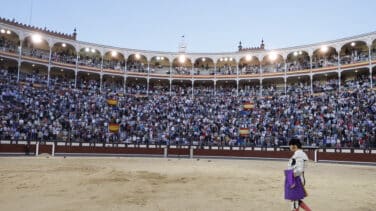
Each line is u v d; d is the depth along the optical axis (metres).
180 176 16.42
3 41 43.56
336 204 9.79
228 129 39.72
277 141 35.47
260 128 38.47
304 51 47.84
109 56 54.72
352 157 30.06
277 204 9.51
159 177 15.78
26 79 42.50
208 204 9.31
